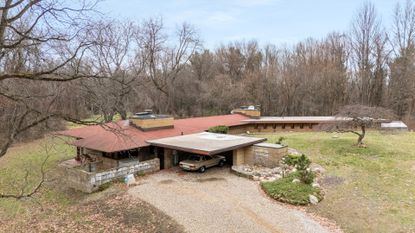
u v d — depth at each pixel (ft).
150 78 131.44
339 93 148.77
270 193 48.80
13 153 87.40
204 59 175.63
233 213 42.42
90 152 72.49
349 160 66.39
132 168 60.44
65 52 45.11
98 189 55.11
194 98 161.48
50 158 81.87
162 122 77.92
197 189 52.31
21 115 35.63
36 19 30.53
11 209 50.93
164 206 45.29
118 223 41.93
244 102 154.40
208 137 71.46
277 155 63.67
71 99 46.83
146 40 124.26
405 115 133.80
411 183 51.55
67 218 45.68
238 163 66.13
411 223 38.63
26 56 32.53
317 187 50.90
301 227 38.42
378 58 144.05
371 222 39.68
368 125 72.84
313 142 83.71
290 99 151.43
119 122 81.20
